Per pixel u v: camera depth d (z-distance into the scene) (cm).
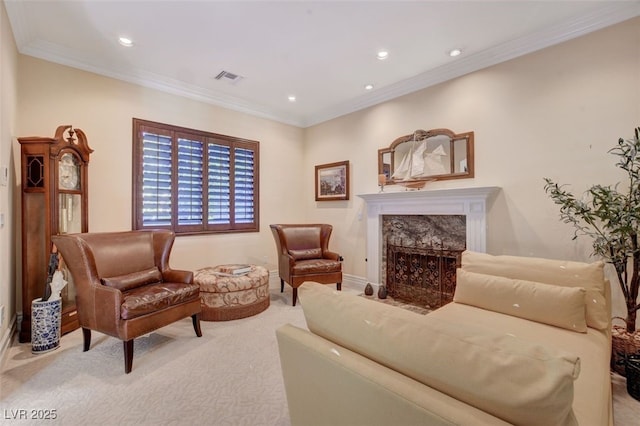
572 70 266
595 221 253
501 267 225
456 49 307
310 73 360
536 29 274
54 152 266
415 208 368
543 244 281
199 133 411
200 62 333
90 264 232
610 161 249
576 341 167
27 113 286
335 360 97
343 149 472
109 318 217
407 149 386
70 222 290
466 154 331
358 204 451
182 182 395
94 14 249
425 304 367
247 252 462
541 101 283
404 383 81
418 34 281
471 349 75
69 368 217
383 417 83
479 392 70
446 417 69
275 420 165
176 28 270
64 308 278
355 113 454
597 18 251
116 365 221
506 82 304
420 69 349
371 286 394
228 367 220
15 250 271
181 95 394
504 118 305
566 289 188
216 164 429
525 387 65
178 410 173
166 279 286
